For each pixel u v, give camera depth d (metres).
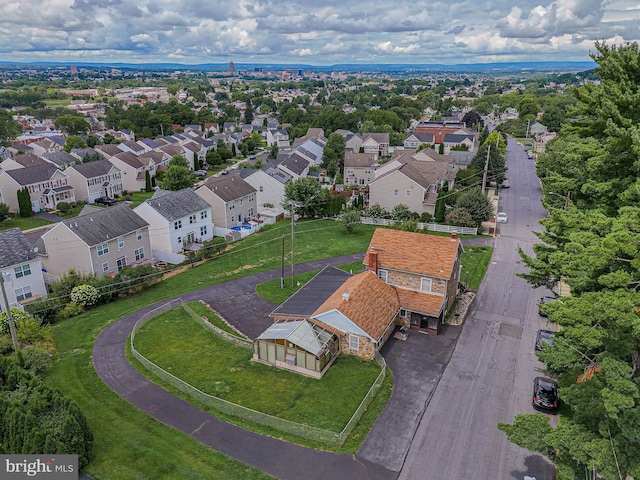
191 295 44.53
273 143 156.75
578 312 19.55
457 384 30.28
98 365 32.62
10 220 75.25
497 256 53.41
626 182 25.34
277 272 50.12
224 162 136.75
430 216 66.75
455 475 23.03
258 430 26.11
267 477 22.77
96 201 88.44
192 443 25.03
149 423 26.61
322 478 22.77
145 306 42.50
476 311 40.38
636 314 18.39
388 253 39.62
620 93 27.17
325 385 30.03
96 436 25.48
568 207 32.31
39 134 158.25
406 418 27.08
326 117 158.38
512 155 123.62
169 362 32.84
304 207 71.75
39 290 46.94
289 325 33.09
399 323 37.94
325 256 54.47
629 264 21.52
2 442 24.02
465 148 114.25
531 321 38.59
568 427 19.14
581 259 20.34
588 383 19.45
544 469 23.41
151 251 58.19
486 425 26.55
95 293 43.53
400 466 23.56
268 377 30.97
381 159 114.25
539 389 28.19
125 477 22.66
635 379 18.02
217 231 67.12
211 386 29.97
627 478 18.80
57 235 50.28
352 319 32.44
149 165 104.81
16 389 26.53
